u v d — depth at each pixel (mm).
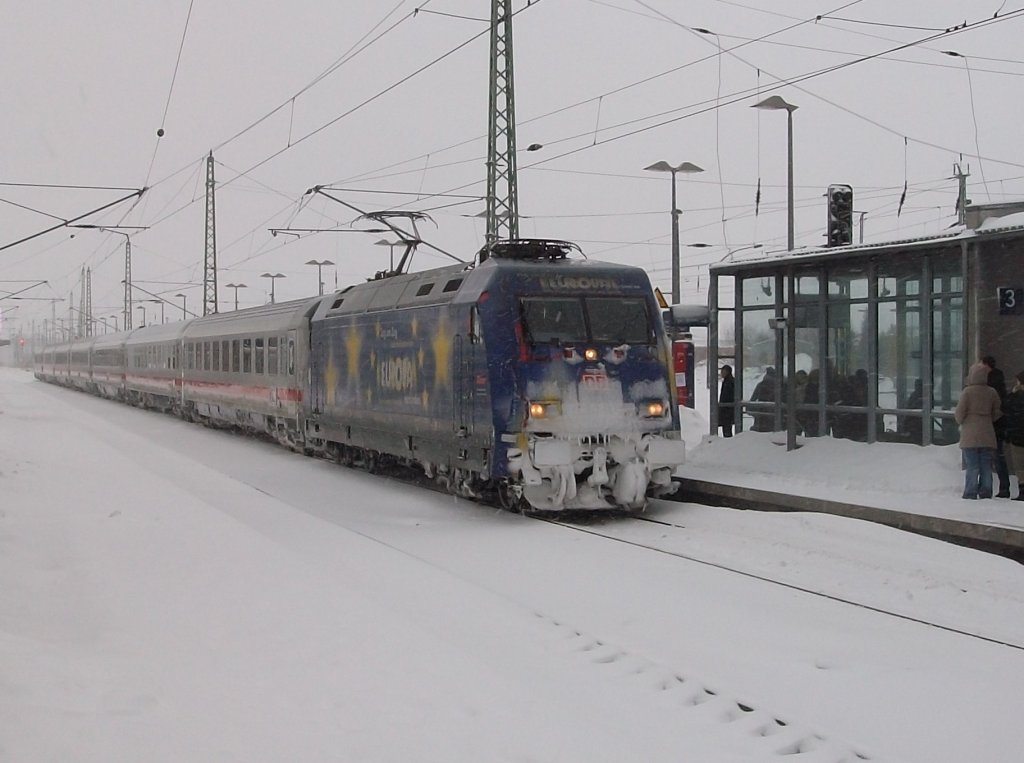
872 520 12922
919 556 11062
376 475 19875
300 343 22719
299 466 21859
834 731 6410
